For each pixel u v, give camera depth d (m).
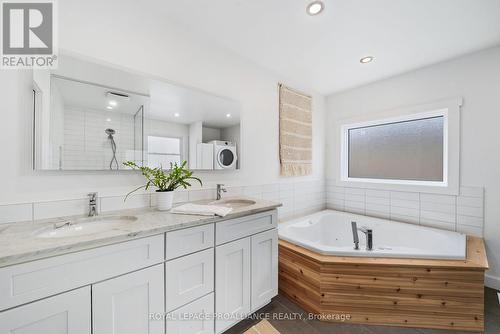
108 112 1.35
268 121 2.32
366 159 2.83
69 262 0.83
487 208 1.89
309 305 1.63
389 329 1.46
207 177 1.84
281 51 1.97
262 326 1.49
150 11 1.49
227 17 1.55
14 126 1.08
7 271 0.73
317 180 2.96
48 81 1.17
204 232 1.24
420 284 1.45
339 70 2.32
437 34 1.69
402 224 2.29
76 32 1.24
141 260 1.01
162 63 1.55
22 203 1.09
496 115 1.84
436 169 2.27
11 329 0.73
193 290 1.20
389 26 1.60
